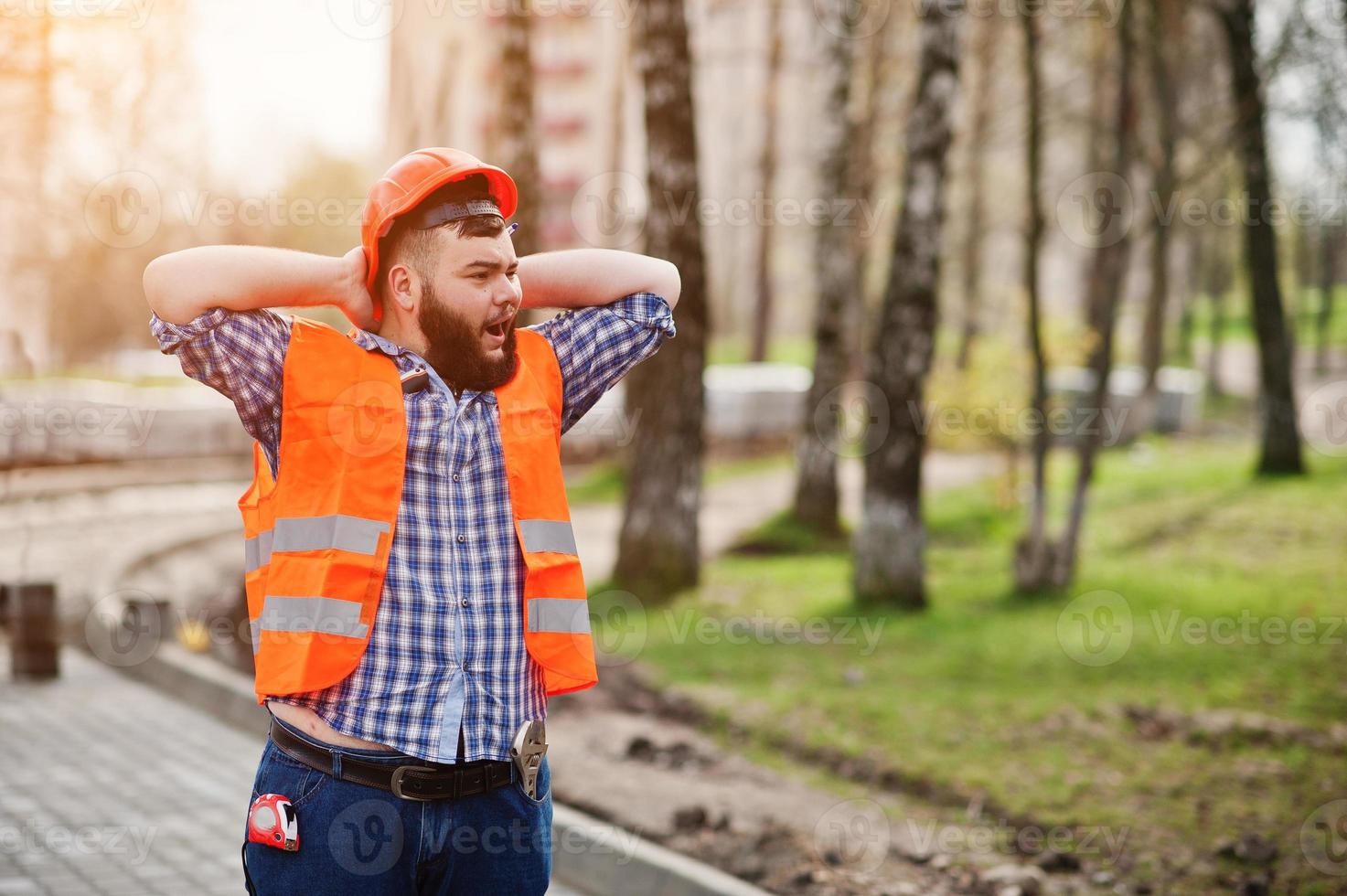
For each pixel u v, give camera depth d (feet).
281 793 7.06
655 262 8.61
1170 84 43.01
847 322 49.29
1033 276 37.35
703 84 108.99
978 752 21.83
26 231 59.72
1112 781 20.16
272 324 7.30
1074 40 55.72
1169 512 48.67
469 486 7.33
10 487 55.83
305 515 7.07
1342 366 84.79
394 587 7.05
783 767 21.40
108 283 81.00
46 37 35.40
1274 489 51.13
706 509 55.57
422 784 7.07
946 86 34.78
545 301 8.41
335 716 6.98
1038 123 36.76
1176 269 105.60
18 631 28.02
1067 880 16.06
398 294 7.39
